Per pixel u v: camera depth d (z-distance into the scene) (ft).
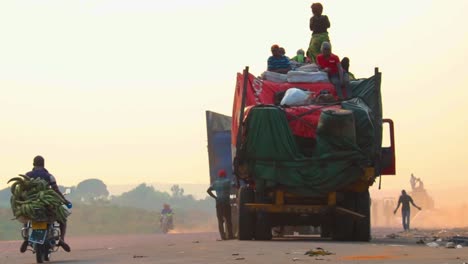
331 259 104.06
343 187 161.48
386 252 117.50
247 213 169.17
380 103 169.37
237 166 165.37
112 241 249.34
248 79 174.70
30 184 116.26
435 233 235.20
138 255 128.47
